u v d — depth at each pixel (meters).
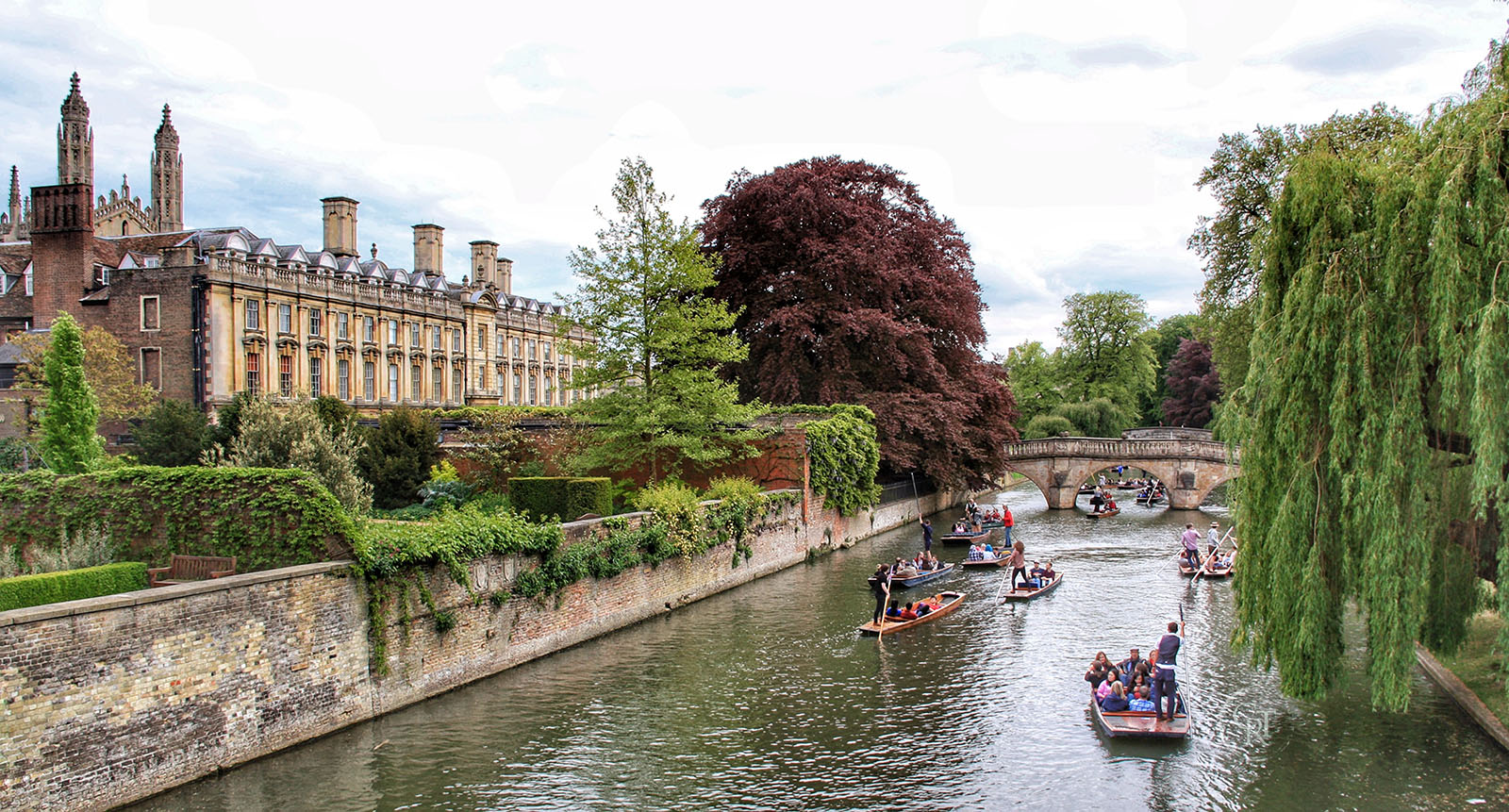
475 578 20.84
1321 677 16.31
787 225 46.38
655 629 26.23
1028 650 24.48
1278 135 36.81
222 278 51.00
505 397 79.19
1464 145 15.20
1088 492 76.06
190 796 14.63
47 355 29.30
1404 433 15.36
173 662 14.65
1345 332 15.81
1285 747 17.86
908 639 25.45
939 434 46.72
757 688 21.19
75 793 13.26
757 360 47.72
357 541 17.97
